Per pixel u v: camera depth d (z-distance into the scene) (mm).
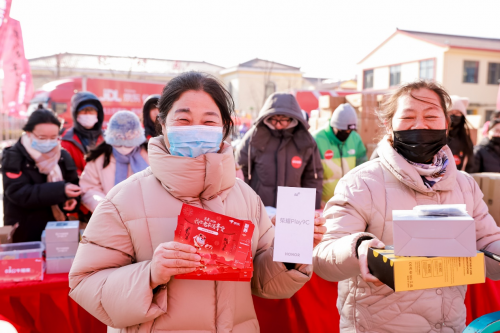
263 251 1375
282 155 3473
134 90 13109
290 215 1155
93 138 3961
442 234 1072
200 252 1089
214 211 1209
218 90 1241
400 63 25266
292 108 3424
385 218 1438
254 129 3547
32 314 2055
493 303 2535
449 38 26188
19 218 2695
